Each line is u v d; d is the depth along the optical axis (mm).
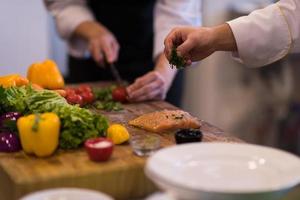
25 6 3320
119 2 2475
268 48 1683
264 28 1660
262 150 1288
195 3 2502
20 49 3385
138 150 1366
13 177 1226
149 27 2516
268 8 1690
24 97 1529
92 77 2609
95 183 1269
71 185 1247
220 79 3480
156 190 1322
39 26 3395
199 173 1191
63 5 2527
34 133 1327
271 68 3303
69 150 1402
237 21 1675
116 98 2014
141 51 2539
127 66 2543
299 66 3213
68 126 1396
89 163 1312
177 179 1114
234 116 3518
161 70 2176
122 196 1306
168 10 2406
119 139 1447
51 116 1363
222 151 1283
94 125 1442
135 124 1680
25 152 1386
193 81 3492
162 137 1578
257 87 3393
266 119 3398
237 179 1169
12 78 1720
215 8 3336
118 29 2512
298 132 3275
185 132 1518
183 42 1710
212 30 1675
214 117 3561
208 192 1072
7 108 1532
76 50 2584
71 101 1838
